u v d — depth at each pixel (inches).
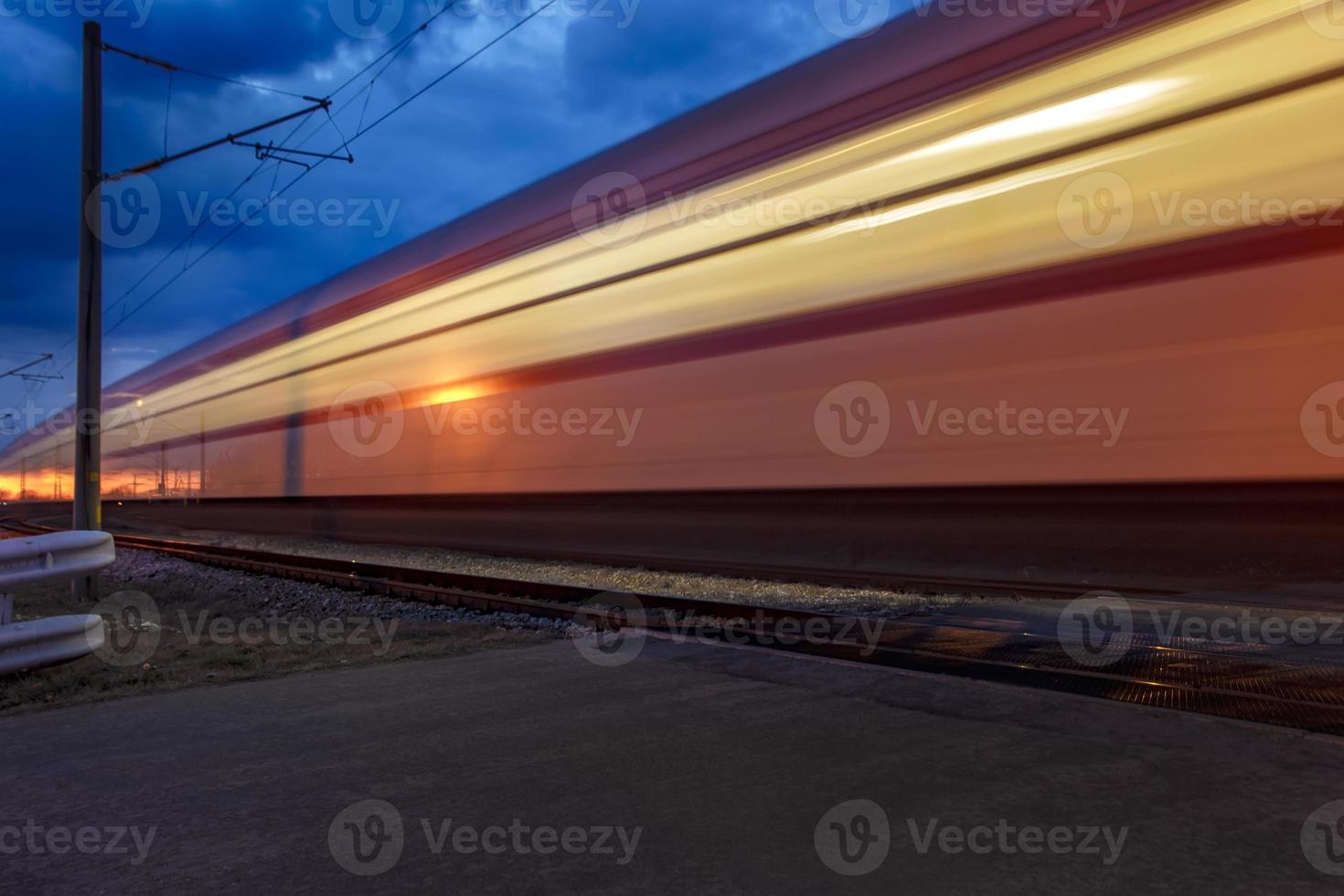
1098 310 186.2
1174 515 175.9
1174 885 105.7
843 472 233.9
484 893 112.1
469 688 221.3
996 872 111.1
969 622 281.9
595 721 185.9
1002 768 147.6
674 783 147.2
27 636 240.5
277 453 533.0
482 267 380.8
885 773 147.8
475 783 150.7
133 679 238.4
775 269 256.8
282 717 198.2
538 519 341.1
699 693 207.8
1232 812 125.3
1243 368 166.4
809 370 244.7
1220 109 171.9
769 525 254.2
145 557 697.0
